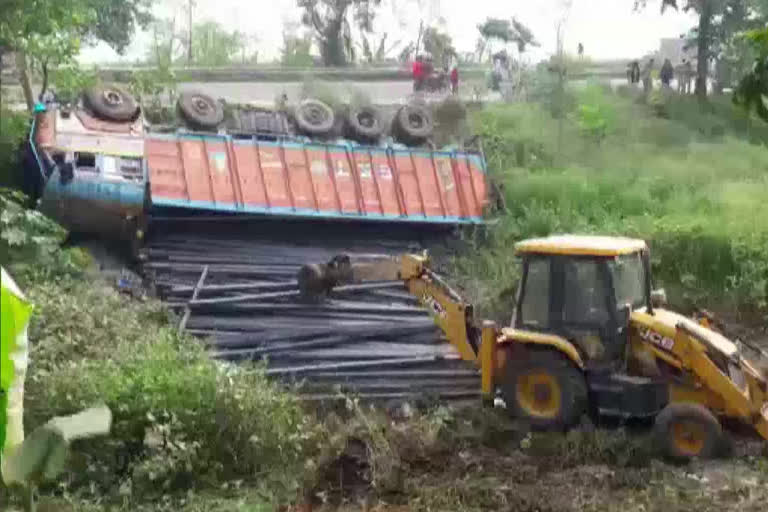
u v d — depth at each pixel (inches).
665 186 928.9
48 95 807.7
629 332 537.6
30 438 200.2
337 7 1501.0
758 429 506.9
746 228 794.2
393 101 1134.4
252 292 713.0
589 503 434.6
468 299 741.3
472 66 1496.1
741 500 439.2
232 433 447.5
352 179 839.7
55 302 555.8
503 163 974.4
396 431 514.6
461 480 461.7
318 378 610.5
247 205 792.9
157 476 417.1
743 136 1105.4
